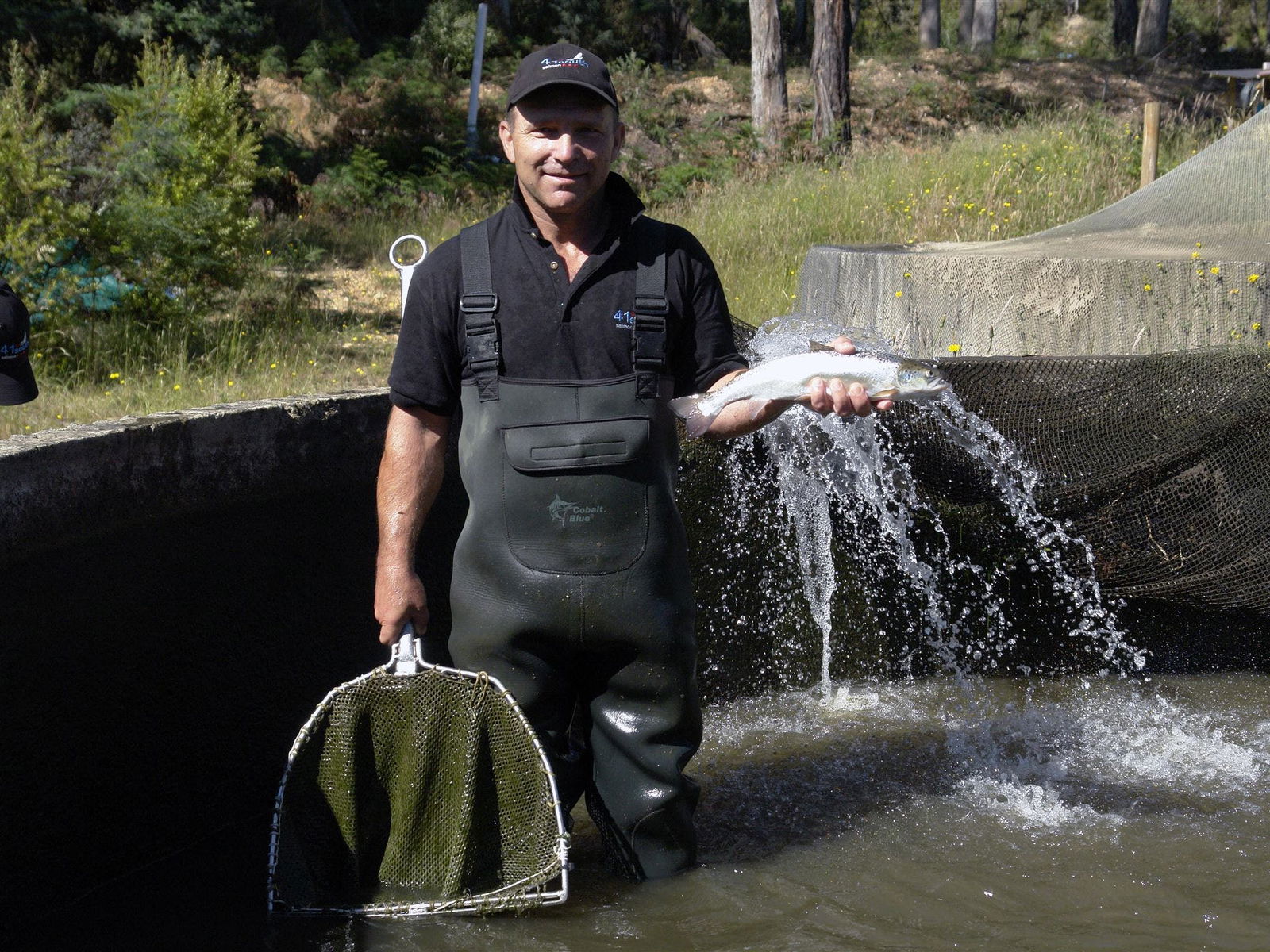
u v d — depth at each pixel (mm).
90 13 18047
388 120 20141
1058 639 4859
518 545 2973
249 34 19688
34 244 8180
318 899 3043
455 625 3113
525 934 2959
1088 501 4605
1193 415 4547
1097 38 51125
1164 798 3822
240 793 3637
